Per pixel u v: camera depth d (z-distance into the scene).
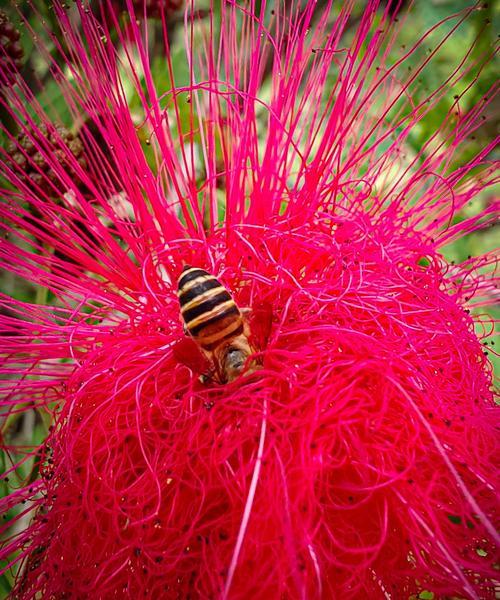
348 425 0.05
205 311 0.05
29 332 0.06
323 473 0.05
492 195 0.08
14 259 0.06
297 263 0.06
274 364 0.06
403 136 0.07
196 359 0.05
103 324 0.06
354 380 0.05
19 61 0.07
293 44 0.06
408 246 0.06
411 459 0.05
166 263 0.06
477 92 0.08
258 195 0.06
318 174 0.06
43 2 0.07
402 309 0.06
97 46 0.06
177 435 0.05
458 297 0.06
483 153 0.06
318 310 0.06
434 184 0.07
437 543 0.05
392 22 0.06
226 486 0.05
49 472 0.06
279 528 0.05
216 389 0.05
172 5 0.07
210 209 0.06
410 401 0.05
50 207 0.06
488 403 0.06
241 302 0.06
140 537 0.05
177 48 0.08
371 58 0.06
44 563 0.05
